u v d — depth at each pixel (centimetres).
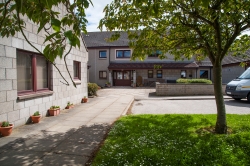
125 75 2405
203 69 2441
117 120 592
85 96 1066
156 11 207
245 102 1018
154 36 545
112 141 395
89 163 304
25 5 156
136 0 204
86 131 481
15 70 504
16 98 509
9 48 482
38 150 356
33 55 599
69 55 850
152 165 290
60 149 361
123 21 447
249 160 306
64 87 807
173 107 914
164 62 2352
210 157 320
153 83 2302
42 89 661
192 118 610
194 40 484
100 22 432
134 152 333
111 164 292
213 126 513
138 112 794
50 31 650
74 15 168
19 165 296
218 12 348
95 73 2434
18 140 410
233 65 1934
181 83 1409
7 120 478
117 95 1413
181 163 297
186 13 436
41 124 548
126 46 2334
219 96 464
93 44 2475
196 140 398
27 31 551
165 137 420
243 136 418
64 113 720
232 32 474
